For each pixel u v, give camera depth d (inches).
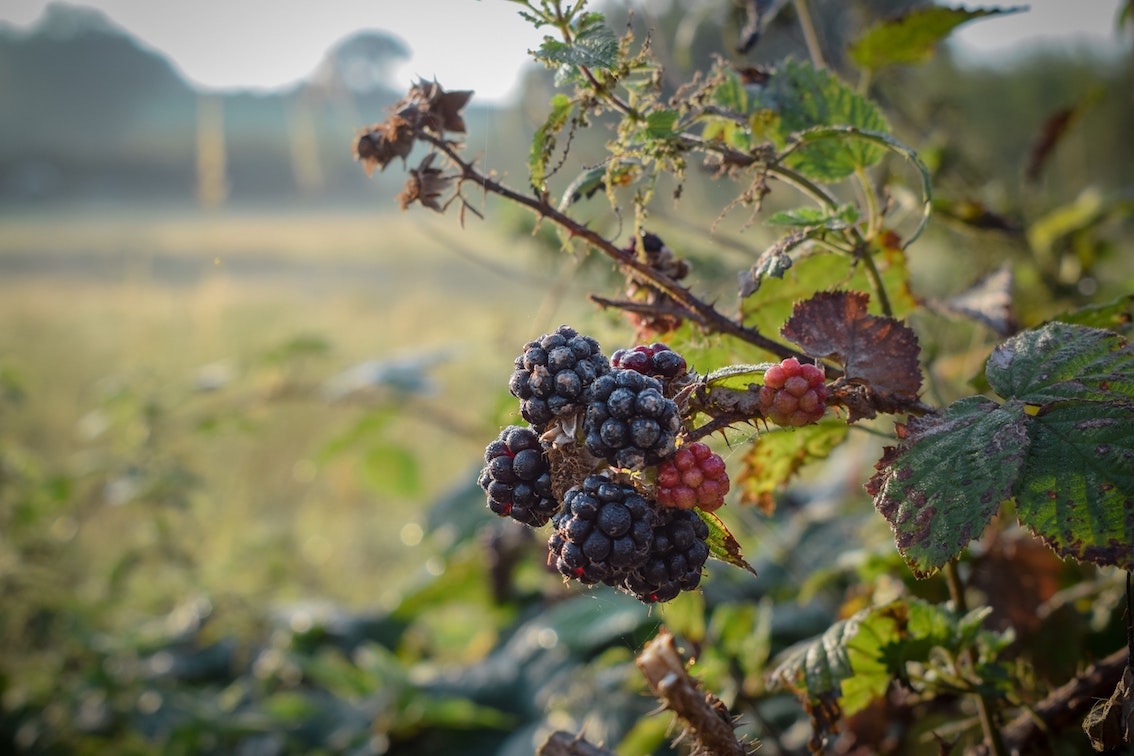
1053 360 10.5
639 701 24.3
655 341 13.2
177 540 39.3
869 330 10.9
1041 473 9.9
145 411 37.2
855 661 13.3
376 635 35.8
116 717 32.5
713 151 12.5
